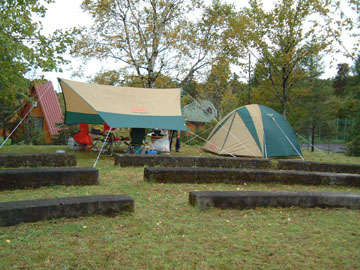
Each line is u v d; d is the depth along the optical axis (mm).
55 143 17031
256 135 10891
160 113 9945
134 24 14961
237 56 16047
